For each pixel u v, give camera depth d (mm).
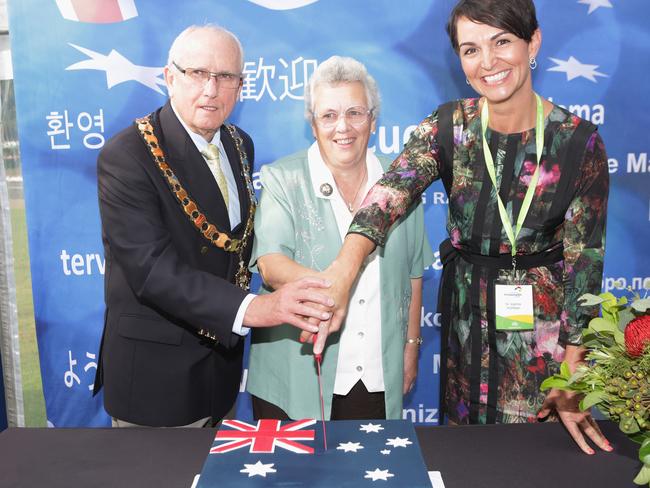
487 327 1569
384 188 1538
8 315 2646
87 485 1087
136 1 2543
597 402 956
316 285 1402
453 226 1629
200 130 1748
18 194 2680
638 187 2639
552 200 1485
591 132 1479
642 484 981
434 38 2561
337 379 1753
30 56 2566
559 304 1532
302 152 1823
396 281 1772
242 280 1822
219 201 1761
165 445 1230
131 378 1759
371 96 1692
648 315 955
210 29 1734
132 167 1673
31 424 3326
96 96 2596
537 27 1412
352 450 1128
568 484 1067
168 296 1615
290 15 2557
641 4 2512
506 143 1520
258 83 2605
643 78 2562
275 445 1151
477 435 1253
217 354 1826
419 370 2807
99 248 2691
